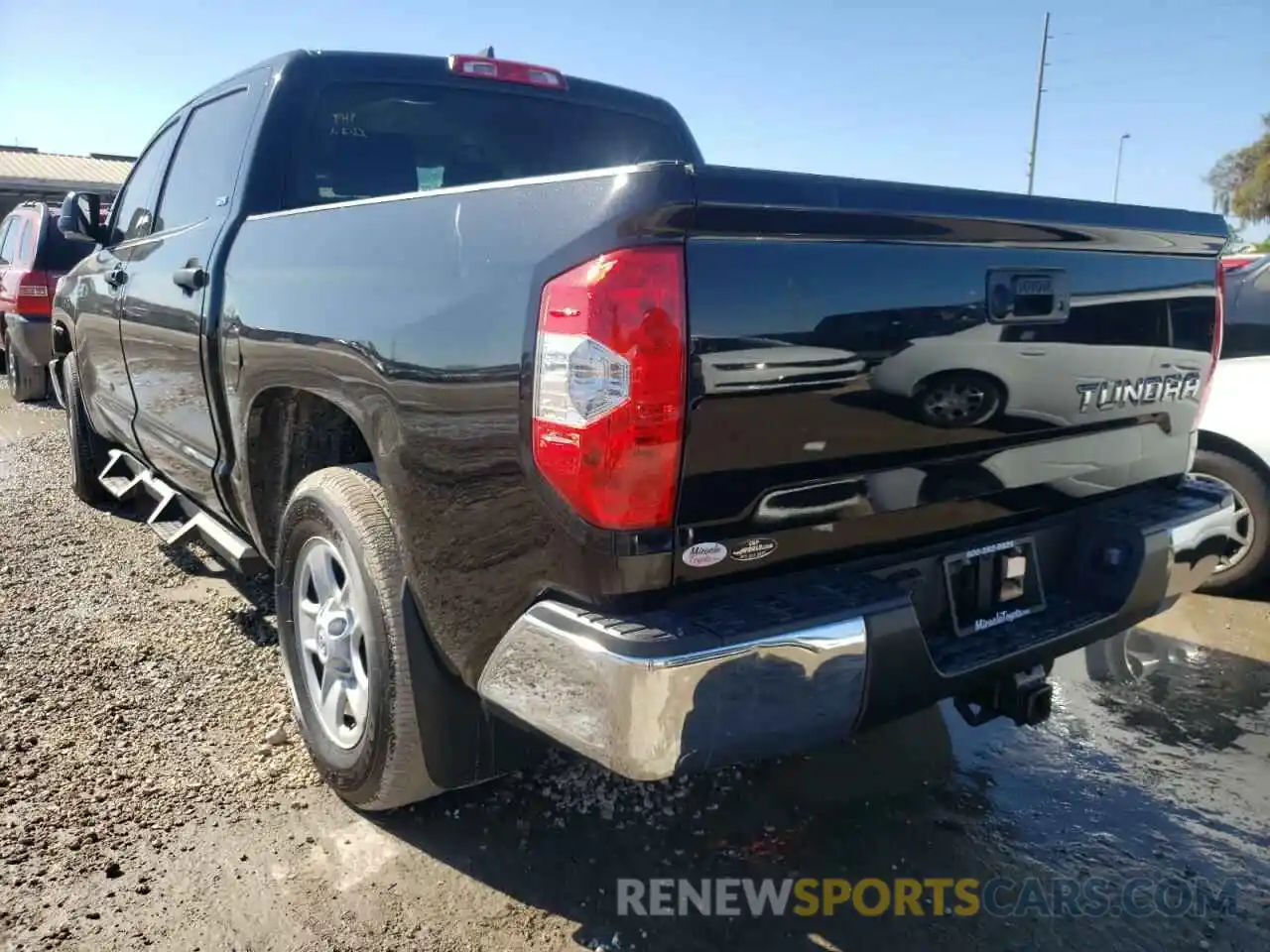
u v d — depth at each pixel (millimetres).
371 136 3631
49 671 3672
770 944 2396
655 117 4309
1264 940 2453
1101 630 2672
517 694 2115
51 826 2734
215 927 2383
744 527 2021
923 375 2225
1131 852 2803
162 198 4371
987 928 2477
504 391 2035
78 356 5383
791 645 1982
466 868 2639
